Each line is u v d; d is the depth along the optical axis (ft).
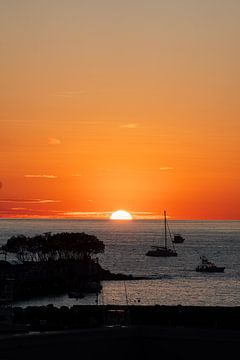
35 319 502.38
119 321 367.25
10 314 425.69
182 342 274.16
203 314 544.62
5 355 250.57
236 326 514.27
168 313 544.62
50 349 258.37
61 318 515.91
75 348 262.88
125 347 272.31
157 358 271.69
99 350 266.98
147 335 275.18
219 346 270.46
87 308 556.51
